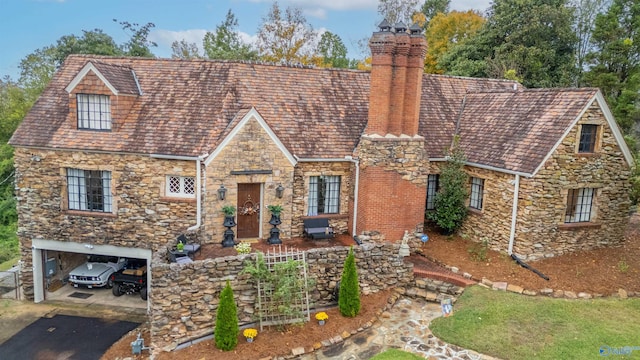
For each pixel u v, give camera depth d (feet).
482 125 68.59
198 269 44.52
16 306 61.67
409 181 60.70
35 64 146.00
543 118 59.06
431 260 59.57
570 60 129.49
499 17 130.41
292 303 46.73
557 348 39.93
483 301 48.32
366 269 51.90
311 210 64.59
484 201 62.95
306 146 61.57
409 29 59.21
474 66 129.18
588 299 48.93
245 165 57.16
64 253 69.15
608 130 57.62
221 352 41.70
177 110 60.95
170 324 44.16
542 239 56.90
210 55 150.71
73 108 59.21
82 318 58.34
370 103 60.29
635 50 102.73
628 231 73.46
